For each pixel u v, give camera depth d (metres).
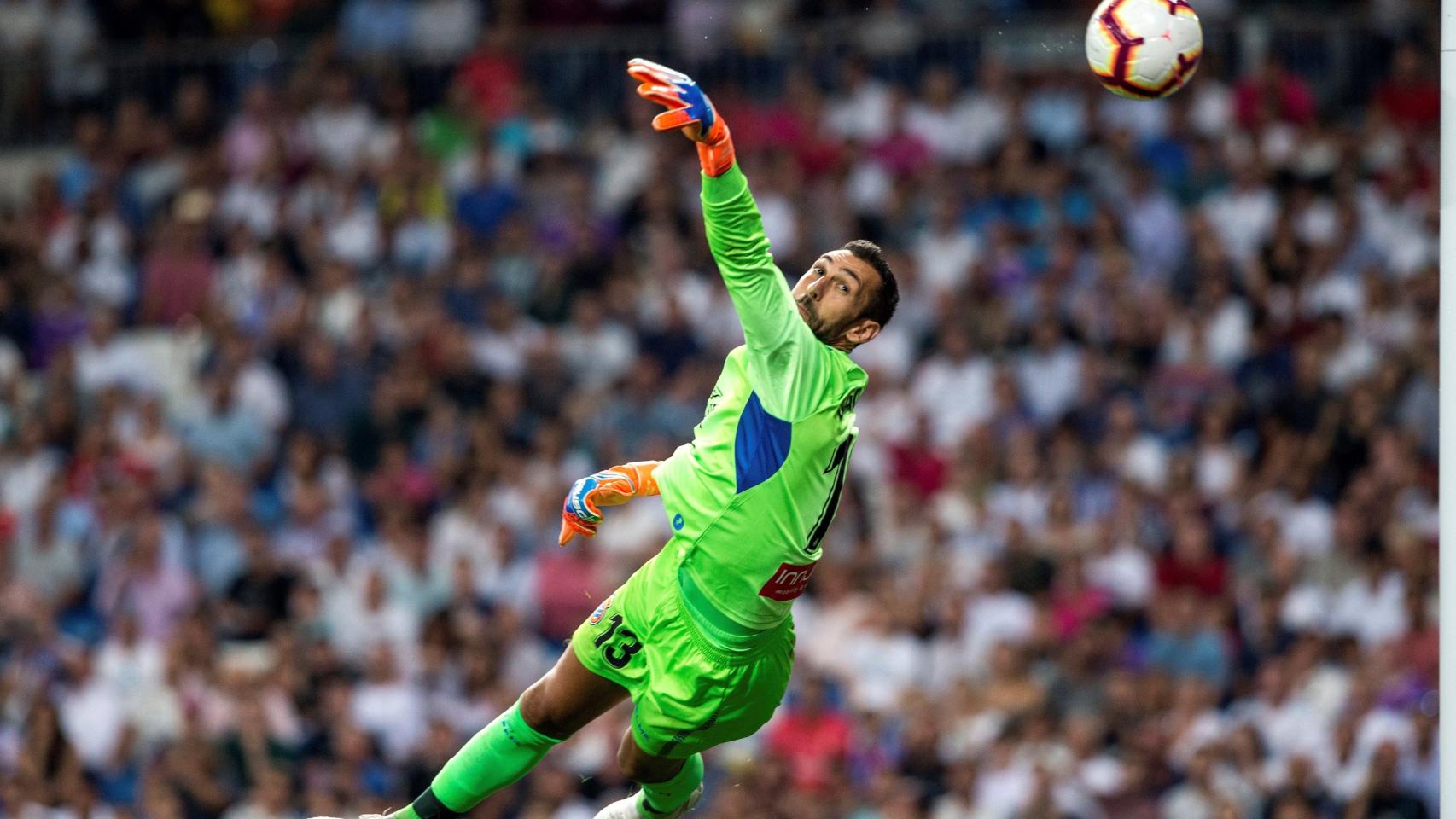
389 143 70.81
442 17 76.19
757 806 47.75
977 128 69.38
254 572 54.84
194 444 60.03
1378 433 59.28
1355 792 49.00
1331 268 65.38
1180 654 51.72
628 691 23.91
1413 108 69.38
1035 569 53.28
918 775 48.31
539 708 24.09
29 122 74.69
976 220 66.56
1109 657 51.00
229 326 63.72
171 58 73.81
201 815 49.00
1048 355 61.16
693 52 72.00
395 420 60.44
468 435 59.66
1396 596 54.34
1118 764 48.62
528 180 68.81
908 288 64.31
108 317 65.44
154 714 51.44
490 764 24.28
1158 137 68.88
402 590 54.69
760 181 68.31
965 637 51.88
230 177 70.88
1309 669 51.84
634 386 60.22
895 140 68.88
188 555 56.44
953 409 60.72
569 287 65.31
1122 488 55.75
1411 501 57.22
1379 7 72.88
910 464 57.81
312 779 49.47
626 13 75.81
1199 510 55.56
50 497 57.69
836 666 51.34
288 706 50.72
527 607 54.09
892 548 55.06
